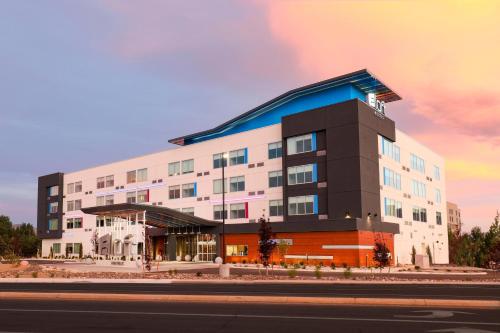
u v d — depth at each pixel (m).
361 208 44.81
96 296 17.58
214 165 60.59
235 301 16.33
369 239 44.09
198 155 62.94
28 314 13.43
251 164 56.03
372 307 14.57
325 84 54.38
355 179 45.44
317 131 49.47
